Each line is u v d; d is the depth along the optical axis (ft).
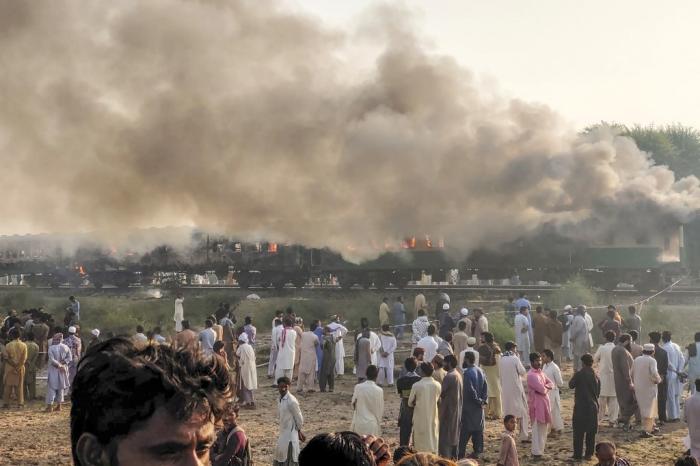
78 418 4.41
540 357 57.21
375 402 47.11
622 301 136.77
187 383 4.48
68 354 71.41
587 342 81.46
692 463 28.14
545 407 52.80
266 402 73.26
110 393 4.33
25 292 151.64
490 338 66.03
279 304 140.77
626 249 150.10
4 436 60.54
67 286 189.57
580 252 152.46
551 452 54.54
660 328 111.65
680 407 69.36
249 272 177.06
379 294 154.71
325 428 62.08
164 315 134.31
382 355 81.10
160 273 186.39
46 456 54.34
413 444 47.14
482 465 50.85
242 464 32.53
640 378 58.75
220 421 4.77
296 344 81.87
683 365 64.90
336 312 136.56
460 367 70.90
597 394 52.54
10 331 73.36
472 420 51.72
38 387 83.20
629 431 60.18
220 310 90.43
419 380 48.96
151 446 4.35
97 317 130.72
